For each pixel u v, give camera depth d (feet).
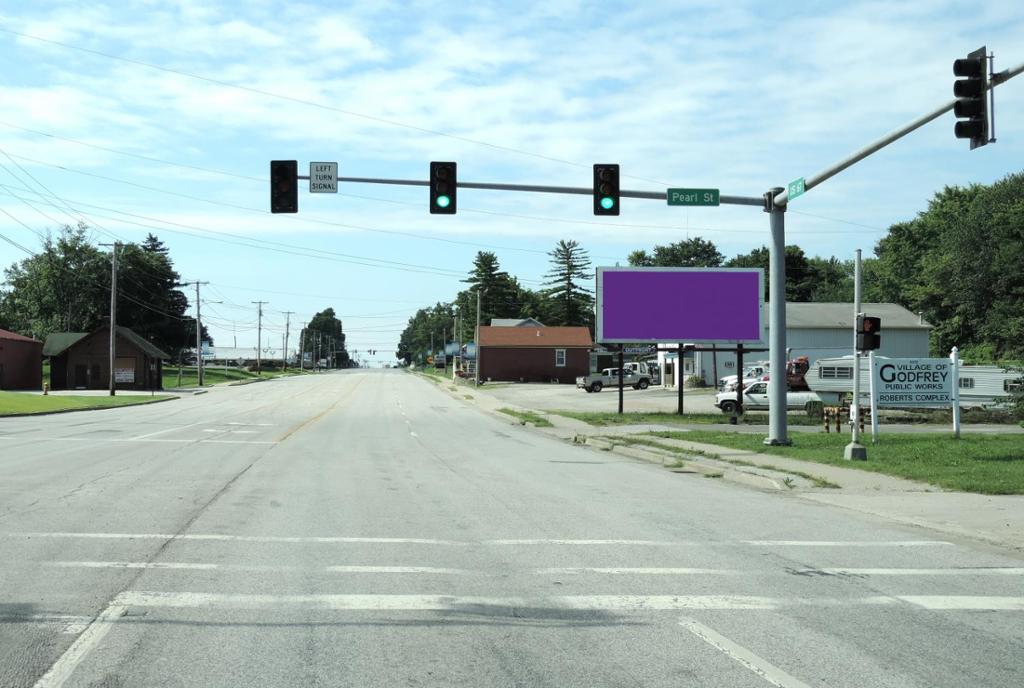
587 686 16.75
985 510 40.27
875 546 32.19
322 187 70.44
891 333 205.77
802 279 354.13
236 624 20.71
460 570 26.99
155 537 31.76
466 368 354.95
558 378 311.68
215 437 85.56
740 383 128.77
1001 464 55.57
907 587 25.54
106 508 38.52
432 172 69.10
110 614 21.36
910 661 18.48
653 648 19.21
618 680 17.10
